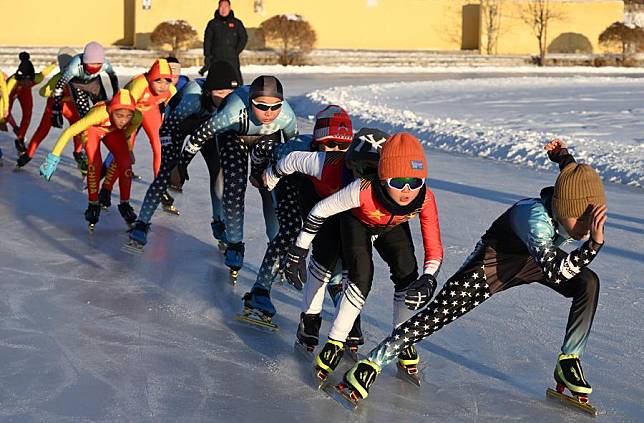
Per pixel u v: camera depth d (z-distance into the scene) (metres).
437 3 37.78
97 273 5.88
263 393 3.93
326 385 3.98
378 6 36.81
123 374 4.12
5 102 9.98
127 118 6.61
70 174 9.75
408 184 3.51
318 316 4.35
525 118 15.73
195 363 4.29
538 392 3.99
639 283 5.70
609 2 39.19
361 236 3.86
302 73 29.73
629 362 4.34
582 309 3.72
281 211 4.79
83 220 7.49
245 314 4.89
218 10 14.72
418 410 3.77
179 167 5.40
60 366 4.20
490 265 3.70
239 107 5.19
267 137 5.35
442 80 26.66
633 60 37.88
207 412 3.71
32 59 28.12
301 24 32.97
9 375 4.07
